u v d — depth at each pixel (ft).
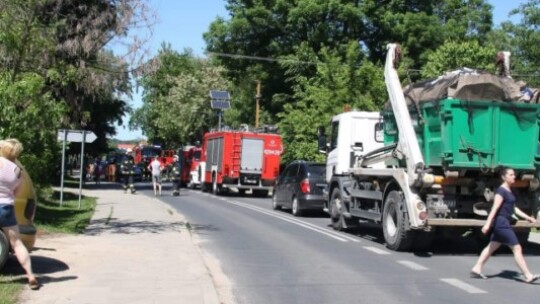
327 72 112.06
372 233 54.65
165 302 26.61
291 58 136.36
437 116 41.68
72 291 28.12
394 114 45.32
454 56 108.17
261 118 162.71
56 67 52.95
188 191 128.47
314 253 42.65
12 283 29.01
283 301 28.22
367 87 108.06
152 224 57.21
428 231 42.01
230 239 49.55
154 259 37.42
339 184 56.39
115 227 54.49
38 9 48.73
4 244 29.32
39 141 50.62
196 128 211.61
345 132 59.57
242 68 157.28
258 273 35.04
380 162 49.29
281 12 145.48
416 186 41.86
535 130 42.24
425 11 149.18
